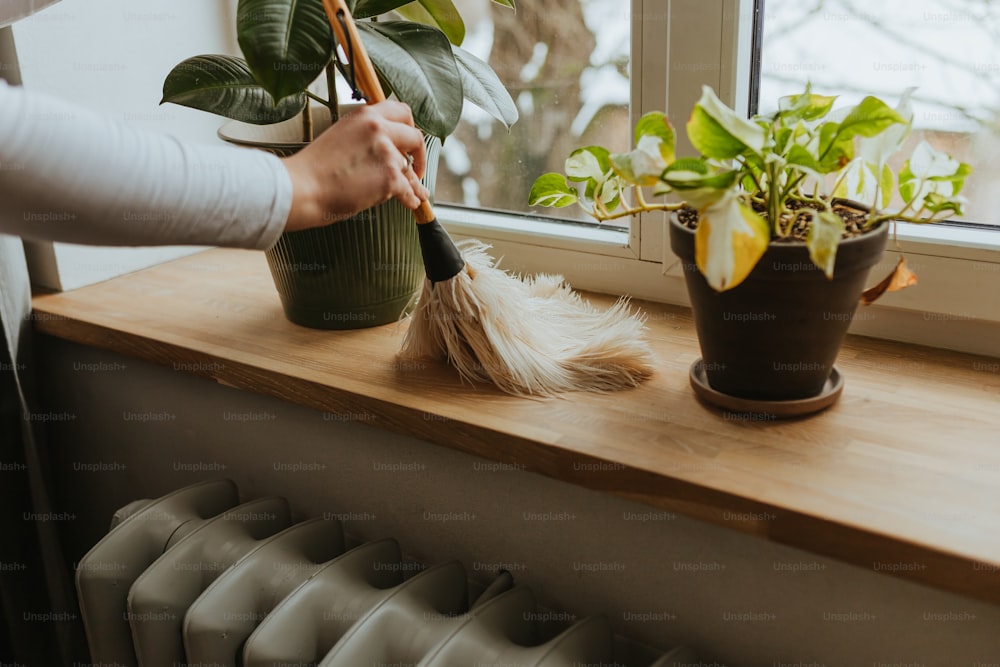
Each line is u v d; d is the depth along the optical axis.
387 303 1.10
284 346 1.06
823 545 0.71
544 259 1.22
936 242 0.93
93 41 1.21
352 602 0.92
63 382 1.35
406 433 0.92
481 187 1.34
